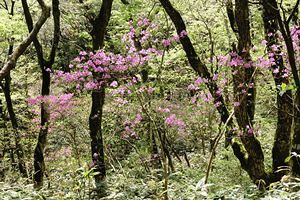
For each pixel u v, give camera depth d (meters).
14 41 11.44
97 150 8.98
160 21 9.48
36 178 9.21
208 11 10.18
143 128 9.51
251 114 8.20
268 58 6.51
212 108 8.95
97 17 8.78
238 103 6.31
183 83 9.91
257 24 8.62
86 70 7.16
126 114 9.89
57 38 9.51
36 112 11.74
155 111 7.58
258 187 5.96
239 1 6.27
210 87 7.18
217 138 6.43
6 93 12.89
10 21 10.68
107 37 10.87
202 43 10.00
